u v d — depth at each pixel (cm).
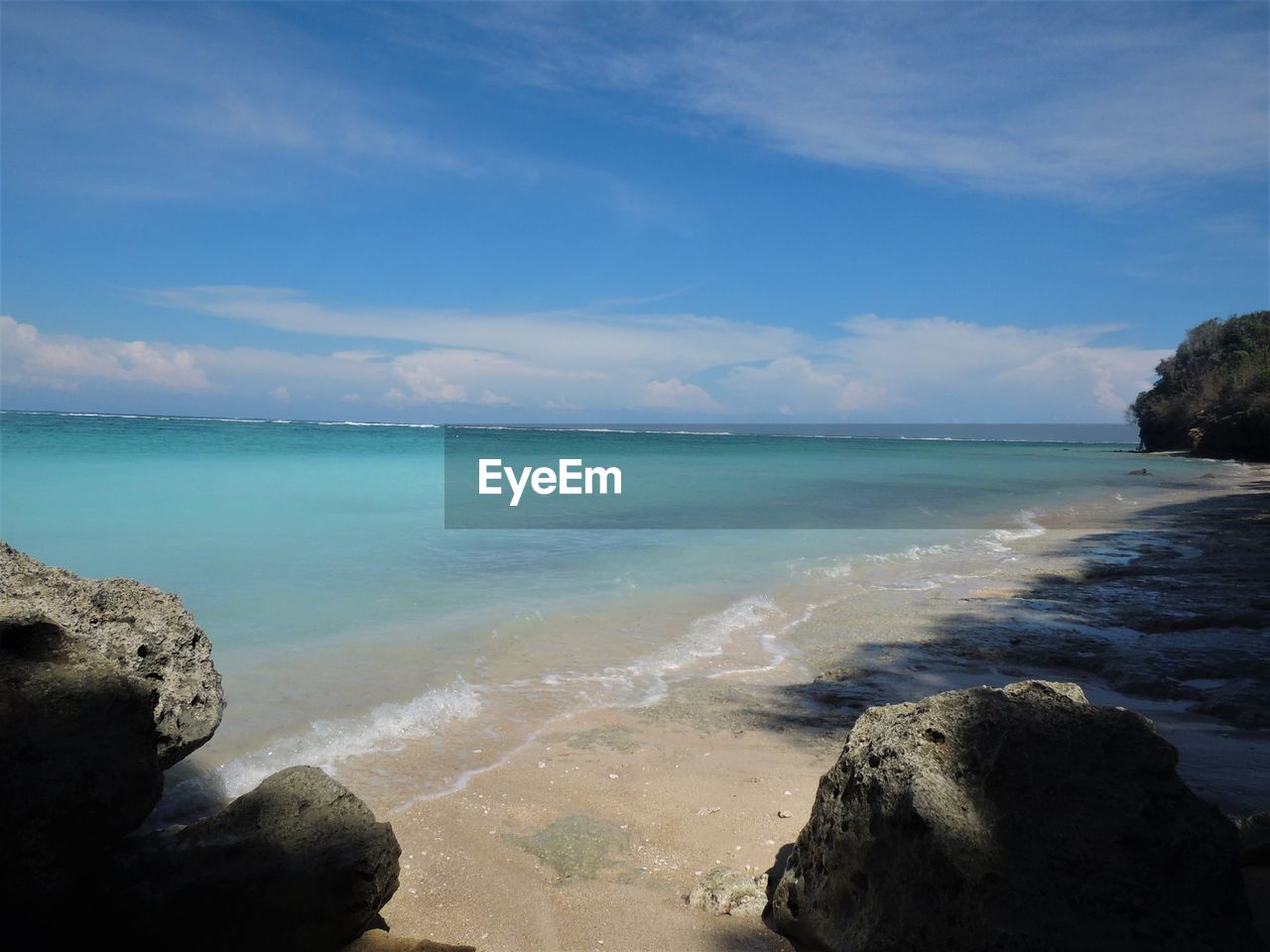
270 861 342
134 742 345
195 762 530
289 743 570
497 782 535
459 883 414
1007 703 360
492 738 609
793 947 359
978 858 305
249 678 683
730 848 457
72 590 432
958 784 331
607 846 455
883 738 357
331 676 704
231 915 329
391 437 6022
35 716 329
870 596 1158
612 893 407
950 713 358
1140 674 771
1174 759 338
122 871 333
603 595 1065
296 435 5462
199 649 464
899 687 755
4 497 1659
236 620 844
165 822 457
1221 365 7269
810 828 374
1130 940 288
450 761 565
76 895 319
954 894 301
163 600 463
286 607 906
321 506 1822
